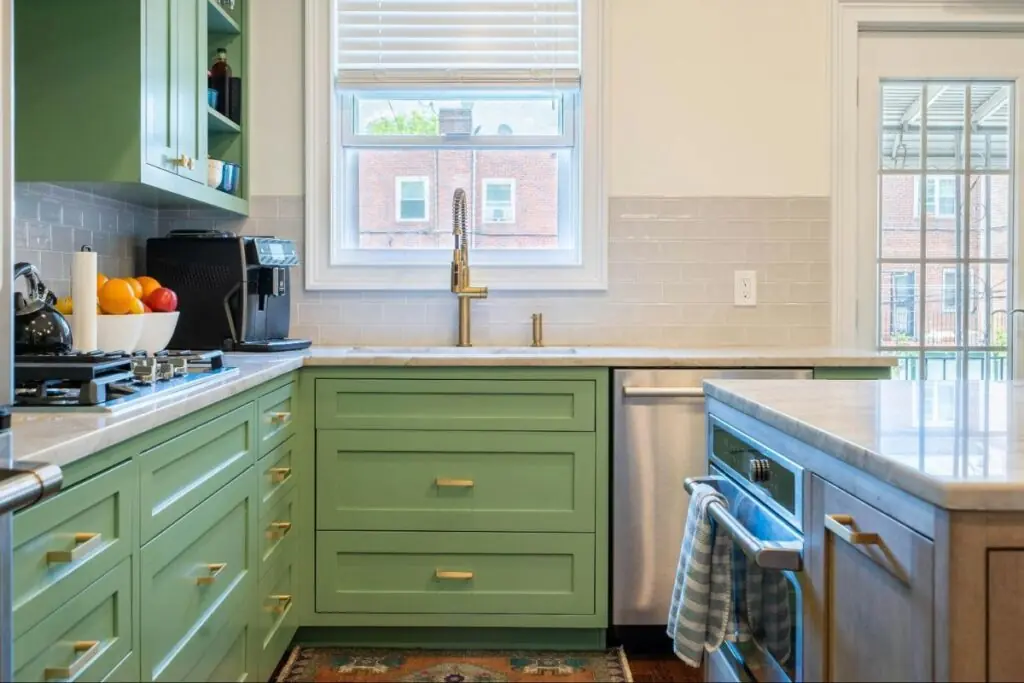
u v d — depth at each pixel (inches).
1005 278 115.6
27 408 48.9
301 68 112.7
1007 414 44.3
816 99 112.3
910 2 110.7
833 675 38.9
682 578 52.7
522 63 113.1
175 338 96.7
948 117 114.9
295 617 89.8
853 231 113.0
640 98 112.3
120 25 78.5
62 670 39.7
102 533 44.6
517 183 117.3
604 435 90.4
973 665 28.9
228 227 112.7
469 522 90.7
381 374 90.2
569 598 91.1
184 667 56.8
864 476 35.2
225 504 65.2
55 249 85.5
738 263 113.0
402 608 91.3
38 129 78.5
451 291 109.7
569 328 113.5
